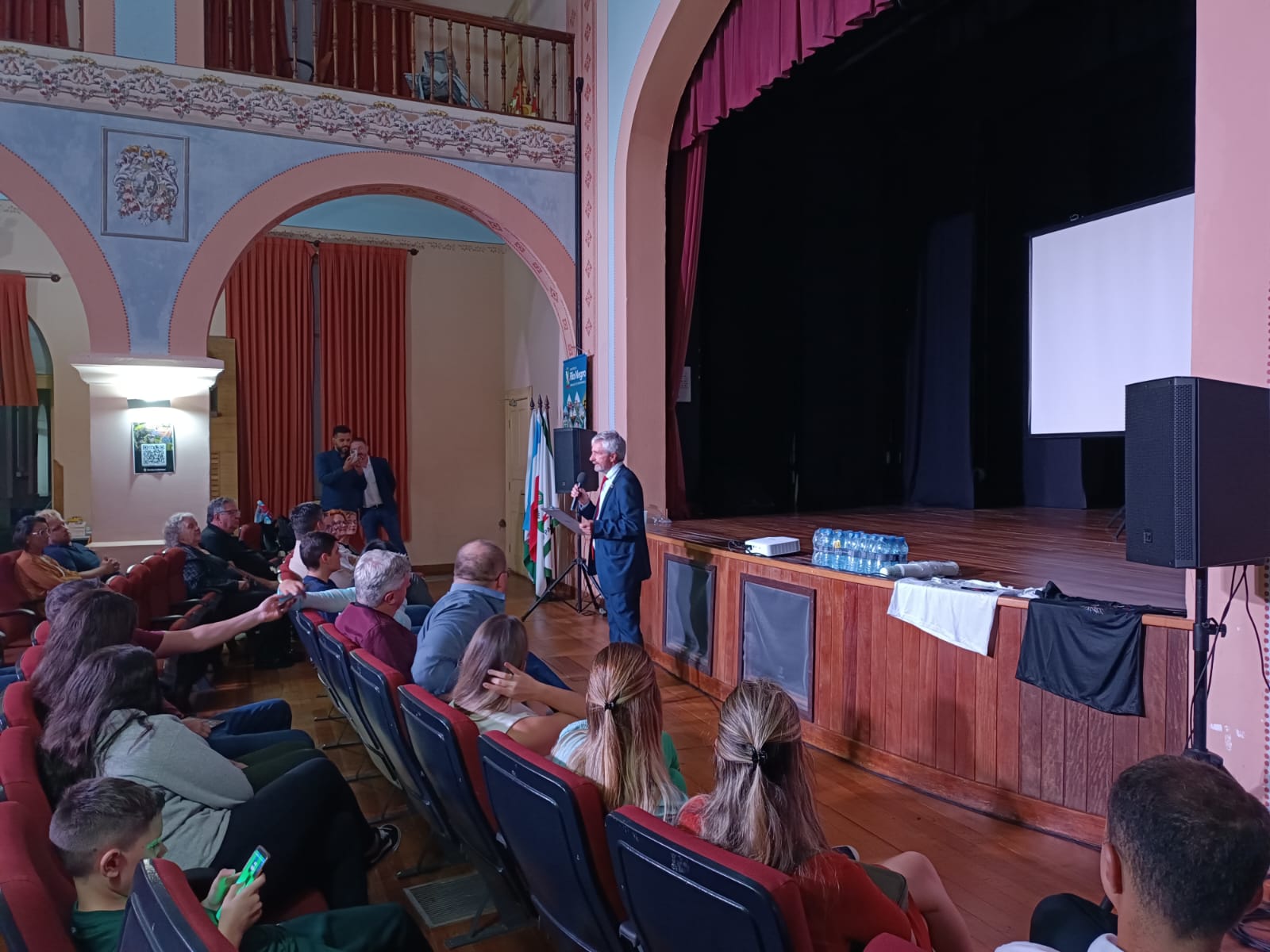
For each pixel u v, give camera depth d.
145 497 6.09
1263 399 2.36
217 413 8.52
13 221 8.05
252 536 6.81
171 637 3.00
